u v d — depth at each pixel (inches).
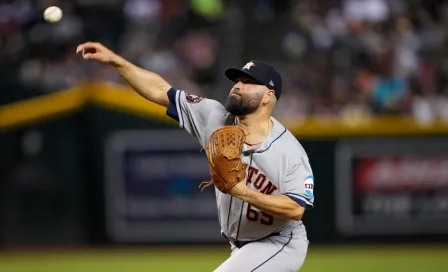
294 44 2078.0
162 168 1571.1
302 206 689.6
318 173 1574.8
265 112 707.4
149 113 1568.7
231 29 1978.3
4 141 1590.8
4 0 2078.0
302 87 1947.6
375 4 2160.4
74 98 1581.0
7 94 1598.2
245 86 701.3
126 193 1579.7
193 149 1566.2
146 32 2105.1
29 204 1595.7
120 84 1927.9
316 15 2142.0
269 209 678.5
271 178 698.2
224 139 677.3
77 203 1595.7
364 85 1918.1
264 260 718.5
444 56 2079.2
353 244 1584.6
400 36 2054.6
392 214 1579.7
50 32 2036.2
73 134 1590.8
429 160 1573.6
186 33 2124.8
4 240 1592.0
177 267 1396.4
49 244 1594.5
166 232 1577.3
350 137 1573.6
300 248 734.5
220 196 723.4
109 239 1588.3
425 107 1878.7
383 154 1573.6
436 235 1585.9
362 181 1576.0
